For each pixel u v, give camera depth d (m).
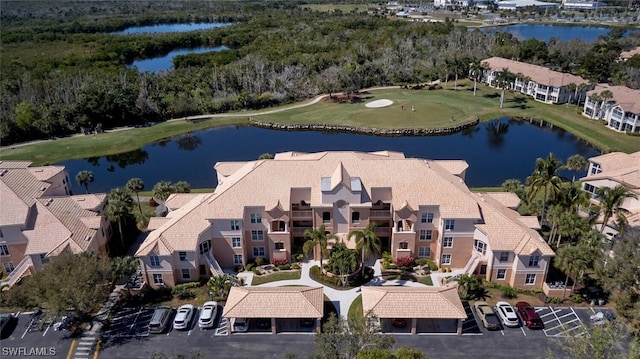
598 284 55.84
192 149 120.19
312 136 128.25
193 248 58.06
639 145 109.56
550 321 52.50
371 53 188.38
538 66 163.12
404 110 142.75
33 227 62.31
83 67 180.12
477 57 186.38
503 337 50.44
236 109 149.50
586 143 116.06
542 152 111.19
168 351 49.28
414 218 60.50
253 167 66.38
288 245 62.75
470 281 55.59
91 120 131.50
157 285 59.59
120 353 49.25
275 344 50.06
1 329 52.44
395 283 59.31
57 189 75.81
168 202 69.81
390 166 64.81
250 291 52.12
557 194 64.12
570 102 146.25
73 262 52.88
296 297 51.31
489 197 68.62
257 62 168.25
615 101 122.12
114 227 71.44
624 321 50.69
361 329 42.62
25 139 124.62
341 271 58.06
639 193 64.94
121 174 104.56
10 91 145.25
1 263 63.34
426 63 182.62
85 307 50.59
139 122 139.12
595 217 61.44
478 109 142.62
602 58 158.25
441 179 62.88
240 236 61.19
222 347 49.81
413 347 49.25
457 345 49.53
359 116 138.50
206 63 189.38
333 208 62.03
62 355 49.28
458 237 60.44
